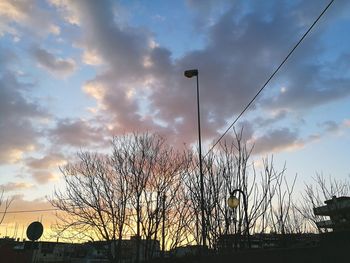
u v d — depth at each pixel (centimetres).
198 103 2045
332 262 747
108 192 2253
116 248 2264
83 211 2253
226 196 1482
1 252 2367
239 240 1412
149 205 2197
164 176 2225
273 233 1498
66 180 2298
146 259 2156
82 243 2506
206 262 1460
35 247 1551
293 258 854
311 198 2138
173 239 2139
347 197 2034
